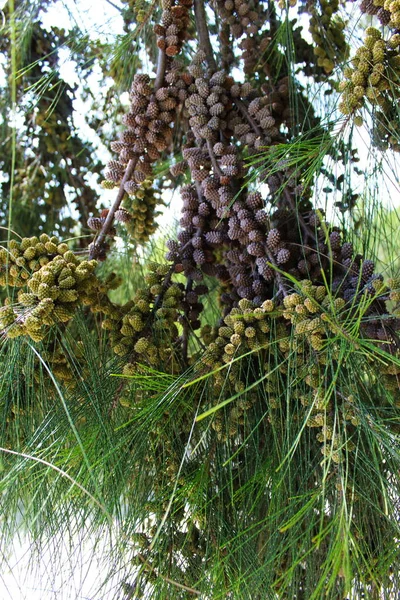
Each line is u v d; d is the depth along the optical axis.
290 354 0.27
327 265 0.34
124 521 0.32
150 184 0.42
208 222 0.37
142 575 0.32
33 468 0.29
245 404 0.30
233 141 0.43
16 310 0.29
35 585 0.31
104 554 0.32
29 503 0.29
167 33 0.38
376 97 0.30
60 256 0.31
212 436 0.32
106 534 0.32
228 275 0.38
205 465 0.30
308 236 0.35
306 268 0.33
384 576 0.28
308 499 0.29
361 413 0.26
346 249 0.33
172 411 0.30
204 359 0.30
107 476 0.29
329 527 0.25
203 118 0.37
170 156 0.49
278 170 0.35
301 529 0.30
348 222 0.36
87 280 0.31
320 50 0.42
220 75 0.38
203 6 0.41
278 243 0.33
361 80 0.30
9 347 0.31
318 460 0.30
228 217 0.36
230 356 0.29
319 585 0.24
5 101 0.53
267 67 0.44
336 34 0.43
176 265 0.35
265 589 0.29
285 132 0.43
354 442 0.28
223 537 0.31
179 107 0.39
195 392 0.31
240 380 0.30
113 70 0.48
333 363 0.28
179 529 0.32
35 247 0.32
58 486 0.30
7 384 0.30
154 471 0.32
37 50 0.53
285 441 0.30
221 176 0.36
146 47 0.49
